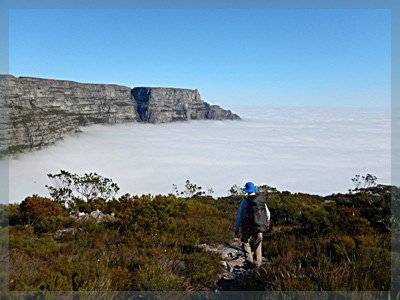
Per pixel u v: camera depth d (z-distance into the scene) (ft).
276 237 24.11
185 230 27.66
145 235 25.27
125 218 27.71
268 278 15.24
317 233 23.65
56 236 25.07
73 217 30.66
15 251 17.63
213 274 17.48
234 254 22.56
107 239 23.86
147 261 17.76
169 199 36.81
